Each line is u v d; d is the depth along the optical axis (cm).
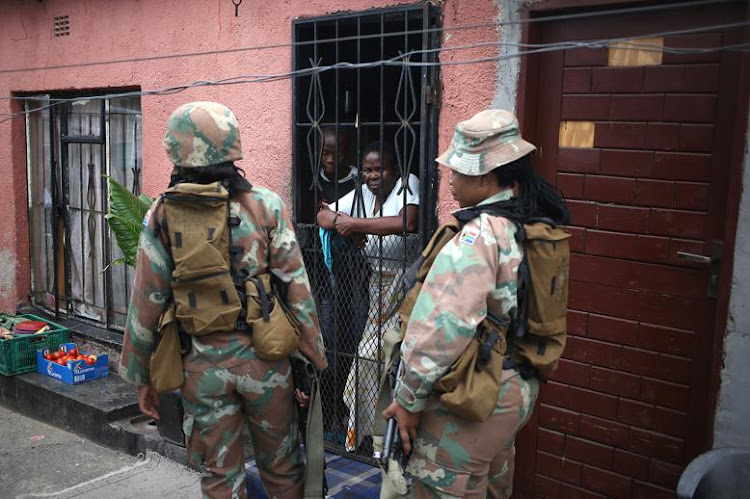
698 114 265
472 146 207
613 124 285
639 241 283
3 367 471
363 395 362
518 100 298
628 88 279
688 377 276
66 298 561
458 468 204
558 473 314
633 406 291
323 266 375
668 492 284
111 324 528
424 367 193
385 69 387
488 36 304
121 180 503
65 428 441
